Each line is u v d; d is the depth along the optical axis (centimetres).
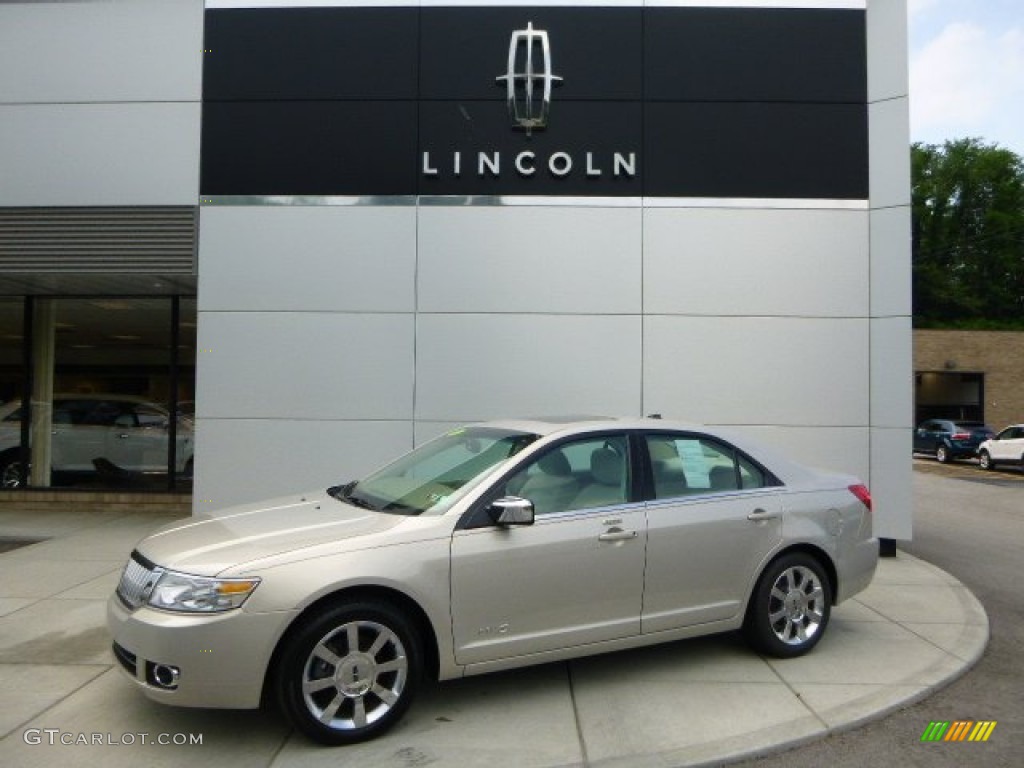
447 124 869
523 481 439
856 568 529
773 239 858
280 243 868
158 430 1045
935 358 3344
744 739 388
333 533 403
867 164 855
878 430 837
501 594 412
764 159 862
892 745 394
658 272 859
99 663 487
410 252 862
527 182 865
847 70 862
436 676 407
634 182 863
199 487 858
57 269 898
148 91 892
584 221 861
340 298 864
